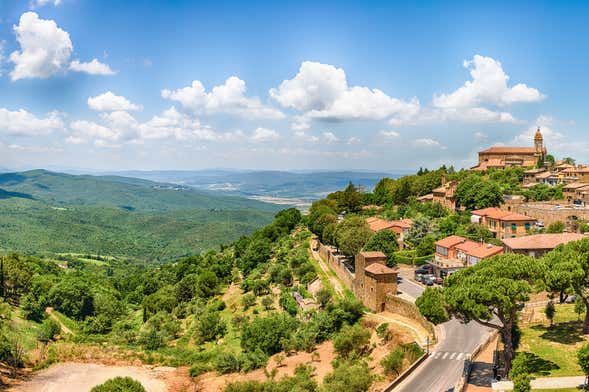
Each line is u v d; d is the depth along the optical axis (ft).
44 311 551.18
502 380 209.15
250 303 476.13
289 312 417.28
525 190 641.40
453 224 533.55
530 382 193.47
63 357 426.51
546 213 498.69
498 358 231.71
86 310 575.79
